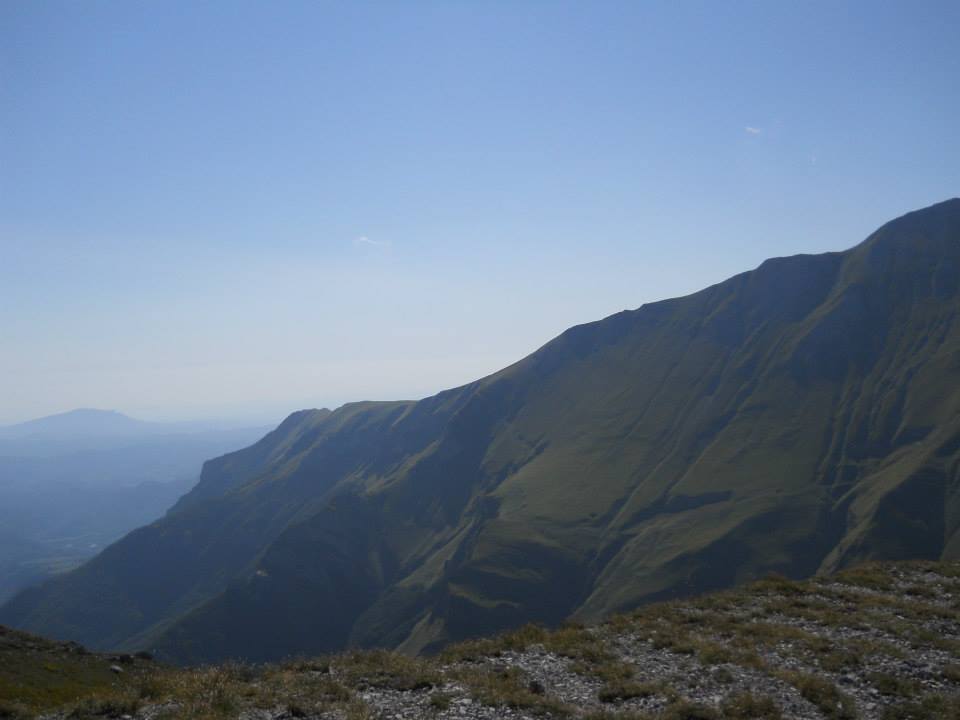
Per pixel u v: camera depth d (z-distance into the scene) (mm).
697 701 17891
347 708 17141
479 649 23453
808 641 22719
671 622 26406
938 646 22266
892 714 17078
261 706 17453
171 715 16484
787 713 17141
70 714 17156
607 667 20641
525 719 16688
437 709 17297
